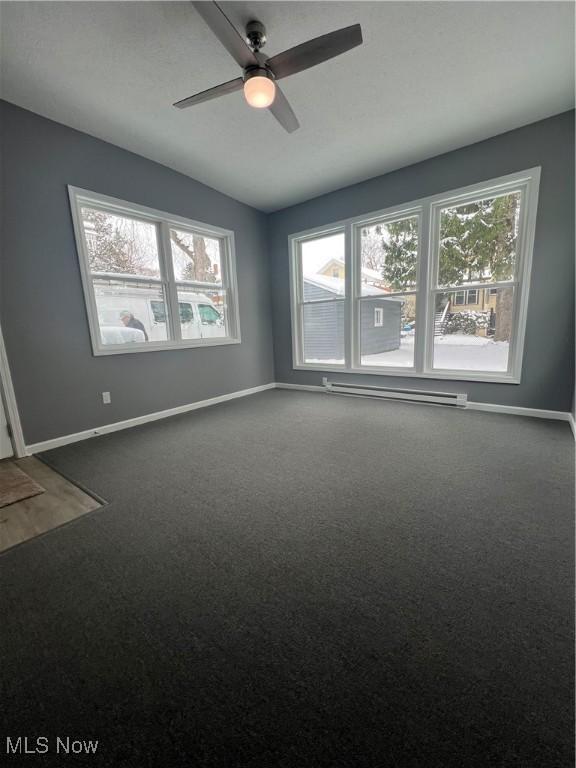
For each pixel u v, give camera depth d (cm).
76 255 294
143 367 356
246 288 477
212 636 111
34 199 267
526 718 84
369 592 127
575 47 211
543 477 211
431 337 388
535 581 129
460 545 151
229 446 283
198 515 182
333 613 118
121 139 303
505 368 350
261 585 132
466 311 364
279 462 247
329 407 404
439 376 383
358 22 192
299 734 83
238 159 345
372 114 277
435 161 350
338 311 463
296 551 151
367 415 363
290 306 503
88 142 295
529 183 309
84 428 311
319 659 102
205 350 423
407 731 82
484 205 339
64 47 200
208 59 213
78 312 300
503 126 300
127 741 82
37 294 274
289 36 200
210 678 97
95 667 101
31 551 156
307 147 324
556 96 262
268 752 79
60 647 108
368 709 88
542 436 280
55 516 184
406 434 298
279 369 534
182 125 283
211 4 146
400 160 355
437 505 183
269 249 511
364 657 102
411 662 99
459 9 185
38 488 216
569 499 185
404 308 403
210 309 435
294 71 187
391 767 75
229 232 440
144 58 211
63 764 78
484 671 96
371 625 113
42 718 88
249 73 183
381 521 171
